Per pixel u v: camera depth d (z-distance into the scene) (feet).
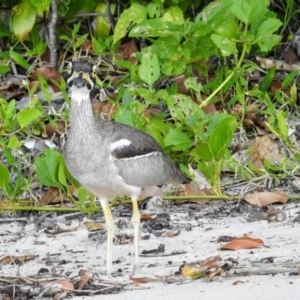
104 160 33.99
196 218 39.27
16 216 41.14
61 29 55.36
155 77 45.70
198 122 43.39
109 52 52.75
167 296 28.63
